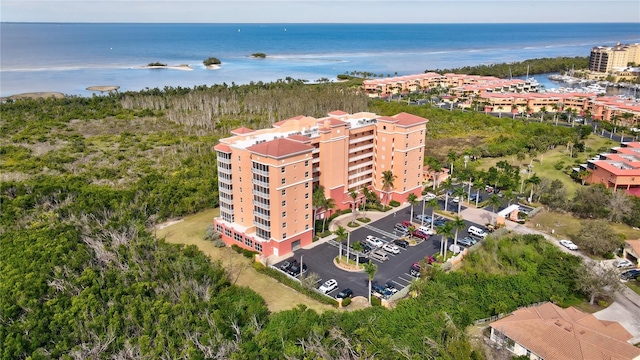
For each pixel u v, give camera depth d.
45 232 104.50
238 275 97.50
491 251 103.38
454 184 148.12
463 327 78.12
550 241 109.56
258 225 105.12
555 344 69.69
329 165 119.50
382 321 77.81
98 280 85.94
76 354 67.50
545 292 86.62
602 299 87.75
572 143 183.12
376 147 131.88
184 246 107.75
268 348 70.38
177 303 79.94
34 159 163.25
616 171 136.25
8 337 69.56
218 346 69.56
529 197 135.12
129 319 75.31
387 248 107.31
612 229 110.69
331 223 120.88
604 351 67.19
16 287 83.00
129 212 115.44
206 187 133.75
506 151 177.62
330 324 75.62
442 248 105.12
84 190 129.62
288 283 93.94
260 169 99.88
